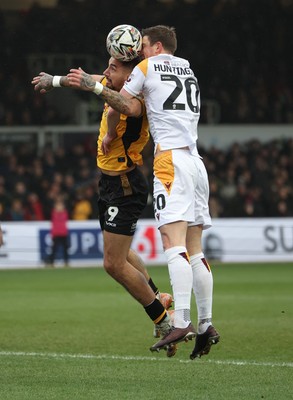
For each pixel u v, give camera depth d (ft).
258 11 261.44
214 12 258.78
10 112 240.12
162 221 57.98
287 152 244.83
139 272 62.85
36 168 217.15
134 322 90.53
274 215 220.64
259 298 115.24
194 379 58.29
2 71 243.60
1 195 205.16
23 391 54.03
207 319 59.47
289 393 53.36
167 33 61.16
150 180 218.59
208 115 255.70
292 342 75.82
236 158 232.73
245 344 74.74
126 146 63.26
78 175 222.07
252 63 261.24
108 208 63.72
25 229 191.62
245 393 53.47
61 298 117.19
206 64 258.57
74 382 57.11
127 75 62.54
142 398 51.93
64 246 188.65
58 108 245.24
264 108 258.37
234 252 197.88
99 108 245.04
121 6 248.73
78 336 80.02
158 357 68.03
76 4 247.50
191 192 58.34
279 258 199.52
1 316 96.32
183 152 58.65
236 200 217.15
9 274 164.25
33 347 73.20
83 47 248.32
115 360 66.33
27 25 245.86
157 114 58.95
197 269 59.77
